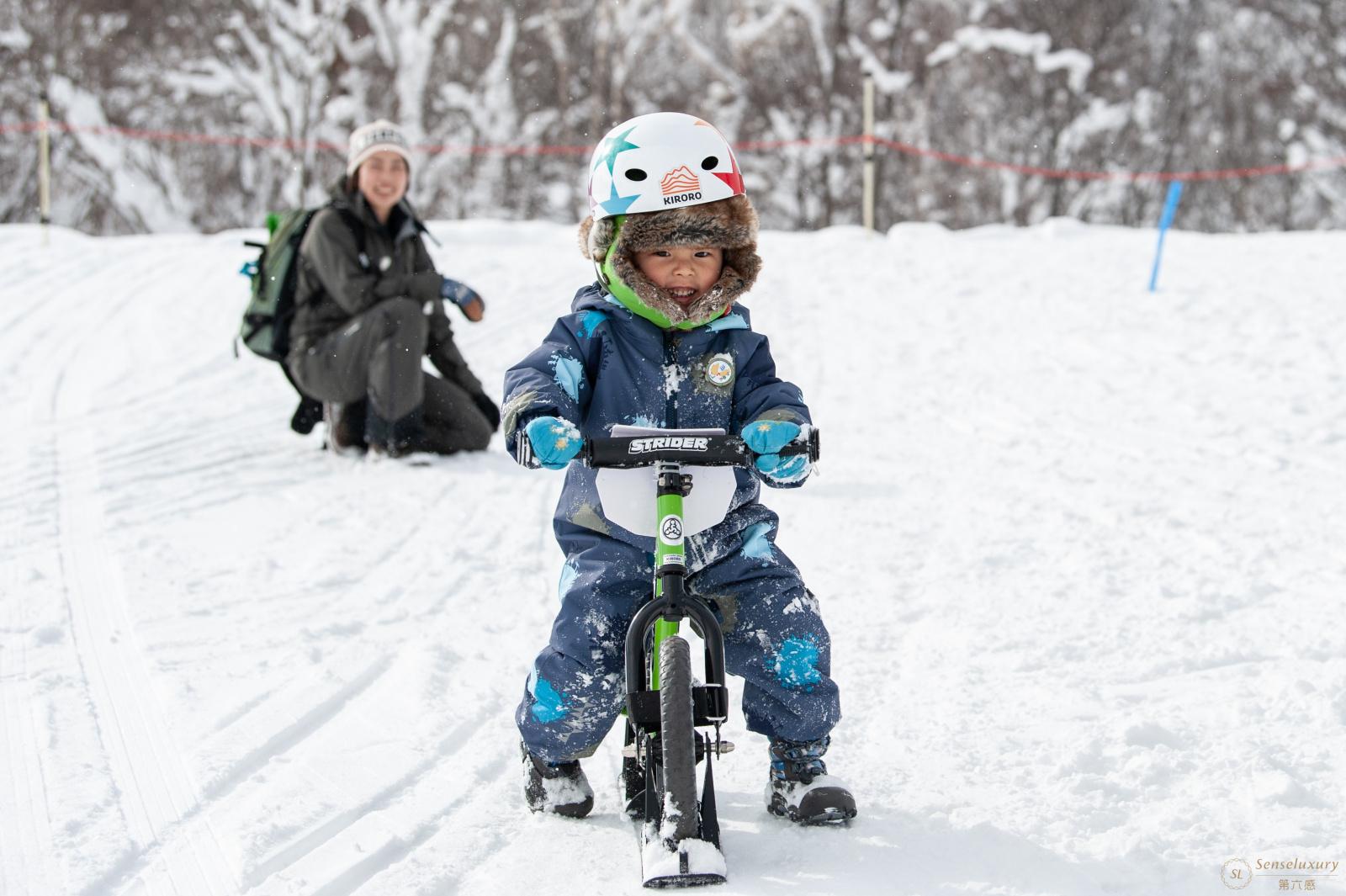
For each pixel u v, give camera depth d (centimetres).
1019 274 1370
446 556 629
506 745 423
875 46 3362
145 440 835
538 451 323
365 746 423
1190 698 439
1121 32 3334
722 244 354
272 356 812
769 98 3319
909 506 693
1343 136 3375
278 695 461
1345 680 438
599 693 348
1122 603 538
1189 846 339
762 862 337
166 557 617
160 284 1371
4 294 1320
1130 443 792
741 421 363
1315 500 662
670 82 3447
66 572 593
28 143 3167
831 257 1527
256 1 3027
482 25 3331
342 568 609
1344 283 1220
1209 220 3488
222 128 3219
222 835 361
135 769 403
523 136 3378
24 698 455
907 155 3366
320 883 334
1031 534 635
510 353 1099
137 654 499
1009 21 3294
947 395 938
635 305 356
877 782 386
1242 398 870
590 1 3488
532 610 559
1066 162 3309
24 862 345
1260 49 3403
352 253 793
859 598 559
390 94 3278
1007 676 468
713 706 319
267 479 761
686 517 346
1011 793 375
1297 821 350
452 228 1739
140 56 3269
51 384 988
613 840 355
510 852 350
